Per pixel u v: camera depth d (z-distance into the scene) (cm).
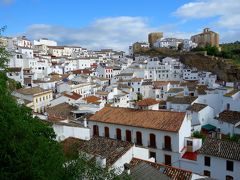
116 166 2827
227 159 3497
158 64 15488
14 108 1571
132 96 10238
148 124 4272
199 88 9656
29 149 1503
